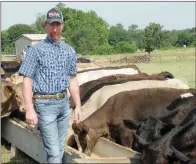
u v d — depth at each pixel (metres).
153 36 54.69
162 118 7.08
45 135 4.80
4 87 8.28
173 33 89.94
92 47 57.09
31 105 4.68
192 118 5.59
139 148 5.55
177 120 7.03
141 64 36.09
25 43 48.12
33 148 6.81
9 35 75.62
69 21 64.25
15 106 8.41
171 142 5.07
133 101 7.69
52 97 4.75
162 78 9.66
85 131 7.14
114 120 7.40
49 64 4.70
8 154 7.99
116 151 6.09
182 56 47.47
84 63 14.16
